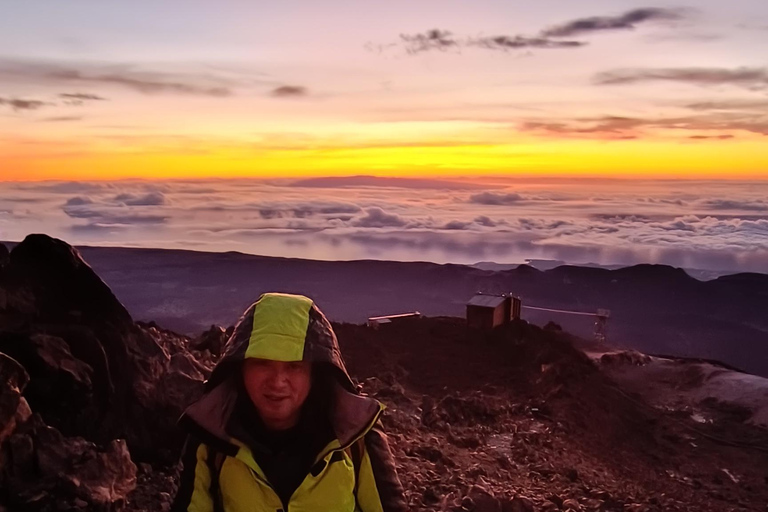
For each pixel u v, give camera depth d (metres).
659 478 7.49
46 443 3.89
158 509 4.06
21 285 4.77
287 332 2.25
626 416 9.53
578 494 6.11
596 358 12.42
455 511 4.75
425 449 6.31
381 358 10.05
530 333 11.67
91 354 4.65
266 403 2.34
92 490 3.79
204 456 2.45
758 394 10.84
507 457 6.86
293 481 2.45
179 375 5.15
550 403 9.04
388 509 2.54
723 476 7.81
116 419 4.71
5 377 3.80
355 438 2.40
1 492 3.60
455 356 10.69
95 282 5.05
